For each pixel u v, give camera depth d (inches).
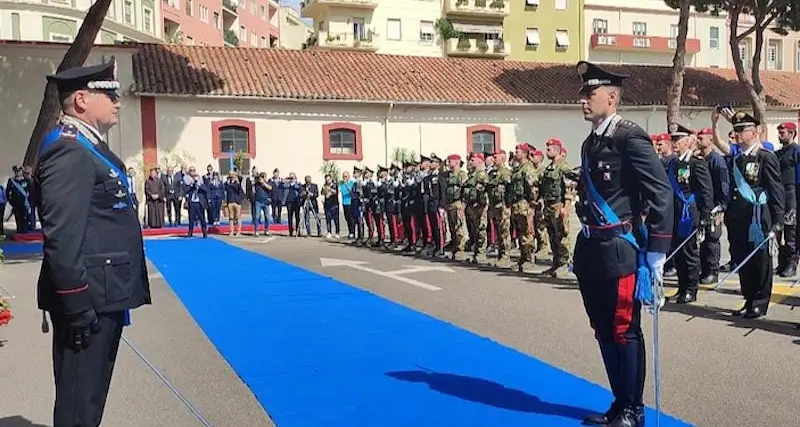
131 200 157.0
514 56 1897.1
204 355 267.3
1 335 309.7
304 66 1107.3
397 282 438.0
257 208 832.9
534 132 1147.9
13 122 917.8
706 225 340.5
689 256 346.6
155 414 205.3
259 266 527.8
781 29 1206.3
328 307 354.6
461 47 1827.0
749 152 309.3
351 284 431.8
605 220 177.6
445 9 1847.9
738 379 225.5
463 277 455.5
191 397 218.5
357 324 313.7
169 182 896.9
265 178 877.2
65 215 137.6
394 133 1080.8
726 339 277.1
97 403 151.6
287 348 273.6
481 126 1121.4
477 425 187.8
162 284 442.0
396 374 235.3
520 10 1895.9
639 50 1989.4
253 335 296.4
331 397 212.8
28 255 651.5
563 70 1266.0
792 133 403.5
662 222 171.3
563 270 444.1
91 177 143.9
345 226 952.3
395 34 1824.6
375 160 1072.8
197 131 977.5
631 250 176.6
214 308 357.7
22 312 362.6
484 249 528.7
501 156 514.6
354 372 238.7
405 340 283.0
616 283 176.9
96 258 148.1
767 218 305.9
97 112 150.9
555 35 1923.0
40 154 144.3
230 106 993.5
